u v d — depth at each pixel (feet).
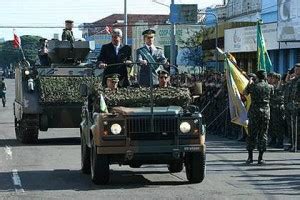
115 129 44.93
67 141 82.74
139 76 51.37
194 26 245.04
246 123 63.10
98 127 45.27
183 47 215.72
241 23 157.58
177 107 47.57
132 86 51.52
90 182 48.55
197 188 45.42
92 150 47.50
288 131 73.00
